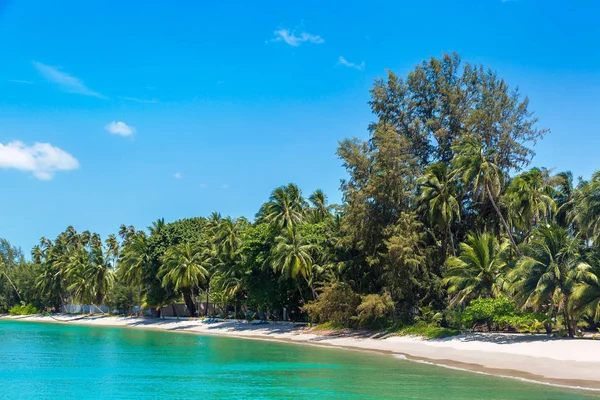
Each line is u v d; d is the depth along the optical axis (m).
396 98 58.53
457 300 45.81
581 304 36.34
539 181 50.41
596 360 31.91
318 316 60.53
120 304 110.81
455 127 56.06
